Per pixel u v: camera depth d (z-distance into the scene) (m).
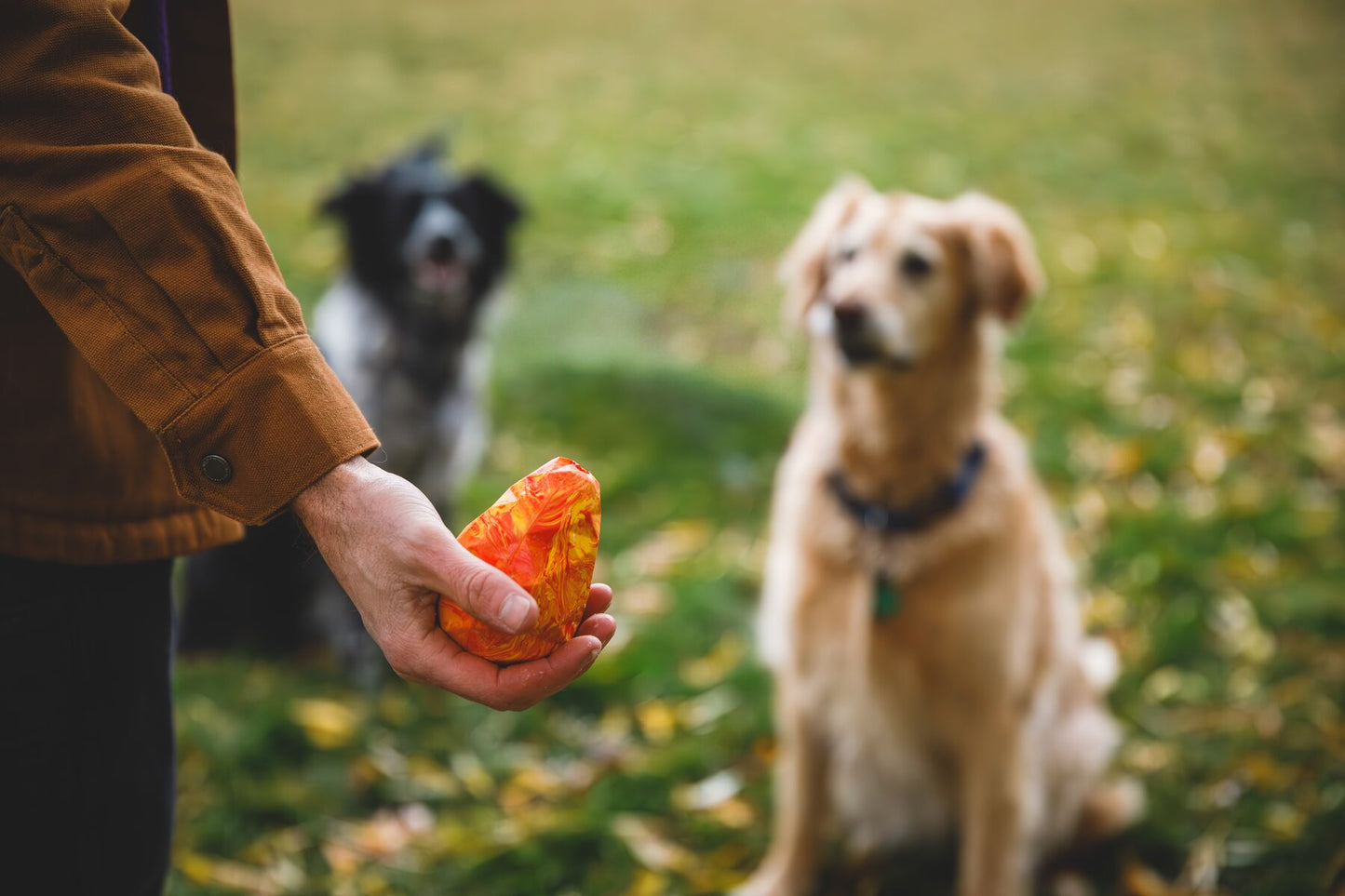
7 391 1.08
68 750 1.15
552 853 2.53
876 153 8.80
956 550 2.32
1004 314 2.62
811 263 2.87
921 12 15.41
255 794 2.64
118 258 0.93
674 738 2.96
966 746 2.39
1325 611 3.35
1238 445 4.33
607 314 5.72
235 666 3.29
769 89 10.92
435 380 3.97
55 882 1.19
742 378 5.07
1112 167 8.61
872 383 2.42
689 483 4.17
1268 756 2.84
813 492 2.53
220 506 0.95
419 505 0.92
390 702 3.12
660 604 3.49
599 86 10.84
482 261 4.27
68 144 0.93
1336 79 11.59
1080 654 2.73
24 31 0.93
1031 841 2.50
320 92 10.03
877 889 2.58
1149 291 6.09
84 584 1.15
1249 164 8.71
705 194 7.59
